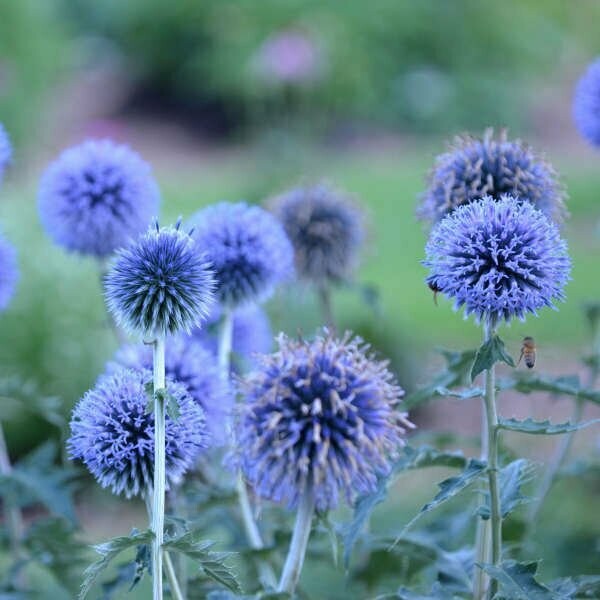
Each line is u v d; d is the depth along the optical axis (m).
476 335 14.41
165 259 3.42
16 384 4.59
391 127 28.41
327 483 3.24
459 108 28.41
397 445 3.40
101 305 11.93
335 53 26.14
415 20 28.69
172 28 30.03
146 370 3.55
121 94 30.80
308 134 22.80
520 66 29.81
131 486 3.44
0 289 4.94
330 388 3.27
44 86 24.00
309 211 5.91
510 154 4.30
